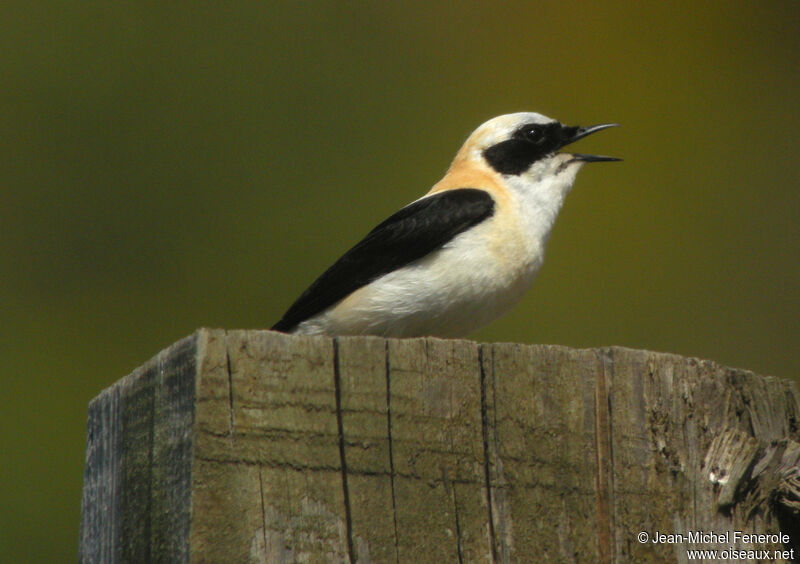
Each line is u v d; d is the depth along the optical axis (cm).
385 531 747
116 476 830
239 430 731
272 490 729
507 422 795
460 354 795
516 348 809
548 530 785
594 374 827
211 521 711
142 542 769
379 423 764
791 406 902
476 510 771
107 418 867
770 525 855
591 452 812
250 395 739
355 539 740
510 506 780
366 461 755
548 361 817
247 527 718
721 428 860
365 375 769
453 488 770
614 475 811
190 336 752
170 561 726
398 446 765
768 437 877
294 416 746
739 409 878
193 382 733
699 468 843
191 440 722
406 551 748
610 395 827
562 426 809
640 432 827
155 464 767
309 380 756
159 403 777
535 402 805
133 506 793
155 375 789
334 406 758
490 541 770
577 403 816
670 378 850
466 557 760
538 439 800
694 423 850
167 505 742
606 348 838
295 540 726
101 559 834
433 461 770
